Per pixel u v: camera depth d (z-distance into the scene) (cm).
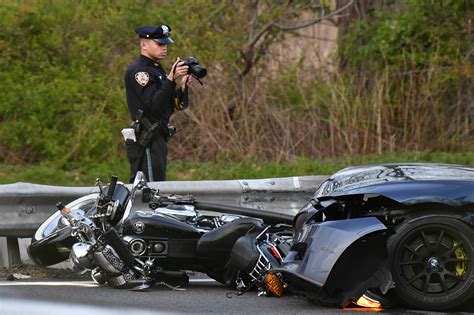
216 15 5581
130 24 5394
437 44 5572
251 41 5434
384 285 2086
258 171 4584
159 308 2134
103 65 5253
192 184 2959
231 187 2988
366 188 2134
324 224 2139
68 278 2675
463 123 5266
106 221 2359
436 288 2094
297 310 2123
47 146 4828
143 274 2400
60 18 5366
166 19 5416
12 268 2838
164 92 3066
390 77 5394
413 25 5634
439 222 2088
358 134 5078
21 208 2820
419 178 2159
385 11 5897
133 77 3097
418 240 2098
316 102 5147
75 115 4903
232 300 2270
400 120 5241
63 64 5262
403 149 5175
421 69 5509
